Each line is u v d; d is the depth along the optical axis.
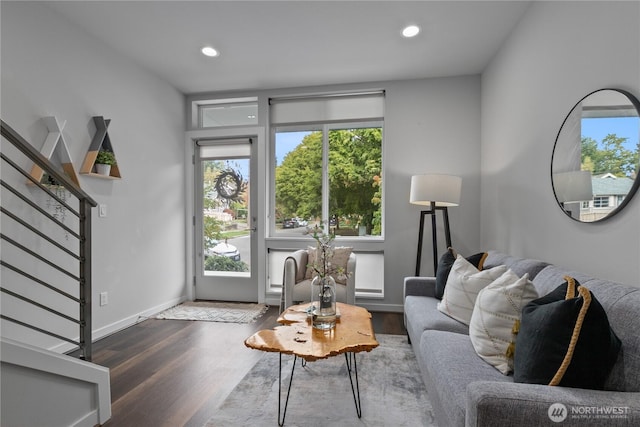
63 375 1.49
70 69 2.59
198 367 2.26
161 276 3.63
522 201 2.54
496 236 3.09
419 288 2.64
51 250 2.38
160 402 1.83
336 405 1.78
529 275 1.80
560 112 2.01
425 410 1.73
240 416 1.68
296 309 2.18
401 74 3.57
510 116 2.78
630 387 0.98
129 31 2.75
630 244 1.46
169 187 3.78
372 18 2.59
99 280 2.82
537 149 2.30
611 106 1.55
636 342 0.99
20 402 1.35
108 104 2.94
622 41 1.50
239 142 4.04
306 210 4.00
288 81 3.75
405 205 3.68
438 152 3.63
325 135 3.96
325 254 2.28
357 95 3.85
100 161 2.75
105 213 2.88
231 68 3.43
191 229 4.10
